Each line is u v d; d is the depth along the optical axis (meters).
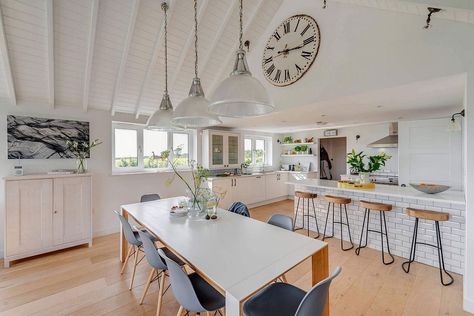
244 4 3.15
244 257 1.41
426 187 2.65
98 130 3.71
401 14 2.19
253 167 6.59
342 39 2.65
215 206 2.38
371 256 2.97
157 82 3.62
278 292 1.46
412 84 2.18
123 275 2.52
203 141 5.16
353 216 3.43
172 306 2.02
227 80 1.47
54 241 3.00
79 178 3.20
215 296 1.47
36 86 3.00
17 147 3.02
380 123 5.06
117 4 2.54
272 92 3.46
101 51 2.90
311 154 6.54
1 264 2.77
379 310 1.93
